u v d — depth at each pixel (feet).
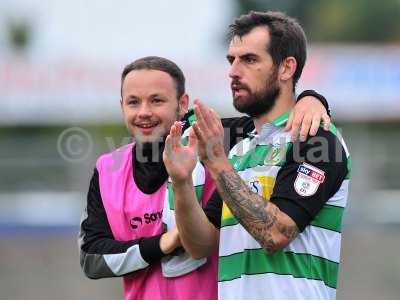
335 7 321.52
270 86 47.83
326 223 47.29
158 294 50.49
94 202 52.26
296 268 46.57
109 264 50.44
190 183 47.14
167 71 50.90
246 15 48.78
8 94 203.00
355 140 167.32
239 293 46.83
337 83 196.54
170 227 50.26
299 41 48.37
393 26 317.42
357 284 156.04
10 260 163.73
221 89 191.83
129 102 50.85
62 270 161.48
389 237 160.66
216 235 49.06
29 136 209.05
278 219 45.16
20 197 168.96
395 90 195.83
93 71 203.00
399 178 164.55
